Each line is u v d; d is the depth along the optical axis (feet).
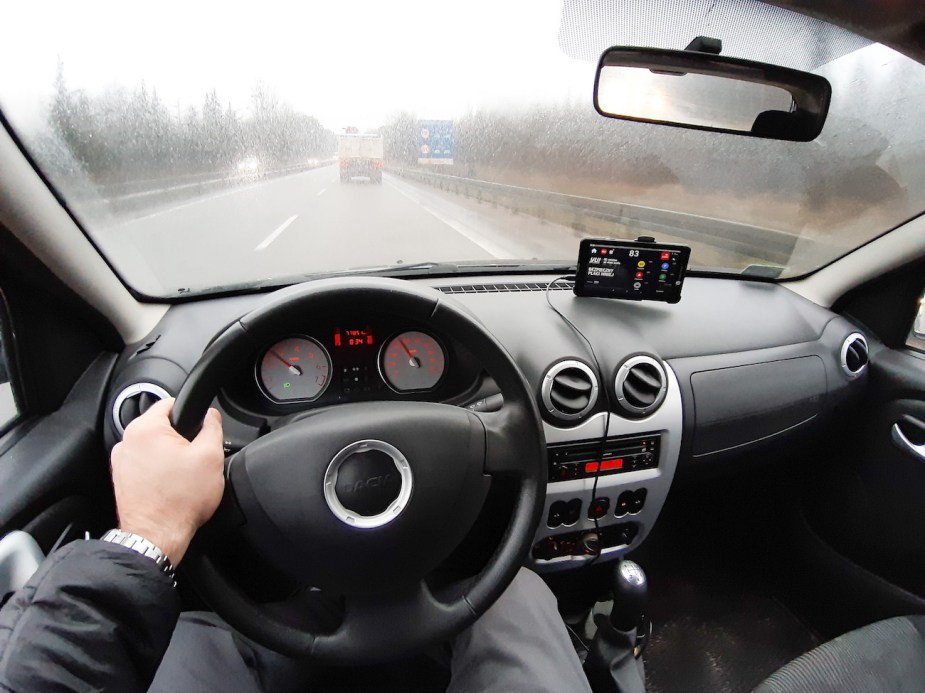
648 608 5.87
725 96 5.30
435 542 2.78
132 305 4.37
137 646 1.93
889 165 5.83
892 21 3.93
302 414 3.29
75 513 3.73
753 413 5.00
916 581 5.01
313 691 3.80
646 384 4.34
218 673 3.08
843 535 5.59
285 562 2.70
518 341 4.54
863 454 5.48
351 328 3.69
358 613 2.75
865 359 5.50
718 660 5.34
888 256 5.25
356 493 2.64
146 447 2.18
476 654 3.23
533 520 2.87
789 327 5.48
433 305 2.70
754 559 6.56
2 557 2.94
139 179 4.82
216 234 7.16
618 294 5.28
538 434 2.87
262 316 2.50
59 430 3.79
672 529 6.82
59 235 3.54
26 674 1.61
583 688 3.07
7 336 3.58
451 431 2.77
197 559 2.53
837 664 3.02
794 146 7.95
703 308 5.54
